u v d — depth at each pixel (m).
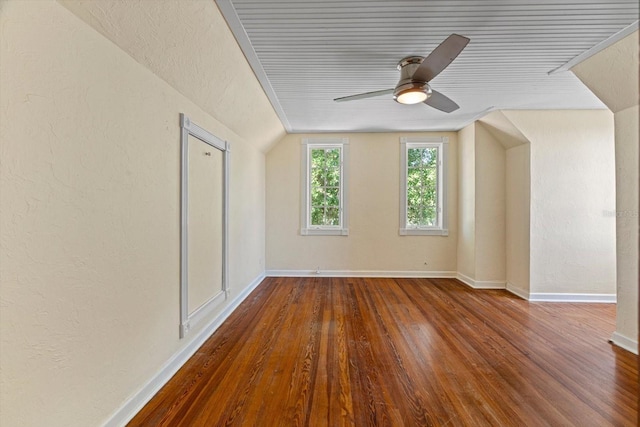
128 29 1.44
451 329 2.73
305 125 4.30
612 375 1.97
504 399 1.73
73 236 1.24
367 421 1.55
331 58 2.34
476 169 4.12
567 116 3.50
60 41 1.16
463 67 2.46
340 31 1.98
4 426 1.00
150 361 1.77
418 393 1.78
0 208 0.97
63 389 1.21
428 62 1.98
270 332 2.66
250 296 3.75
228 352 2.29
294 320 2.95
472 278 4.22
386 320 2.95
